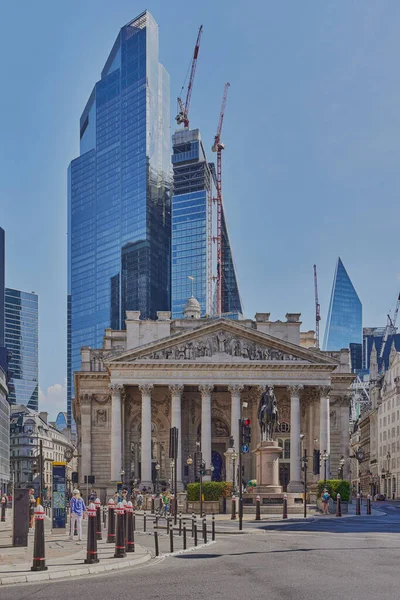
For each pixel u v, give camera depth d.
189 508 98.94
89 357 154.00
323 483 116.19
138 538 56.41
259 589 28.19
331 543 48.22
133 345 148.25
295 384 140.88
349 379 154.75
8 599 26.92
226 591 27.83
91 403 152.00
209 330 141.25
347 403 155.25
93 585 30.19
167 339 139.62
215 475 151.75
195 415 151.25
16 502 46.47
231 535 57.34
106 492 142.38
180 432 138.62
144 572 34.25
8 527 70.44
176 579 31.55
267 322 150.62
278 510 93.88
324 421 140.75
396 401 199.00
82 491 146.25
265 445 97.56
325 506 94.44
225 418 151.25
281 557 39.59
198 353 140.25
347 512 98.00
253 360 140.38
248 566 35.78
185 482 145.75
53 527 59.44
